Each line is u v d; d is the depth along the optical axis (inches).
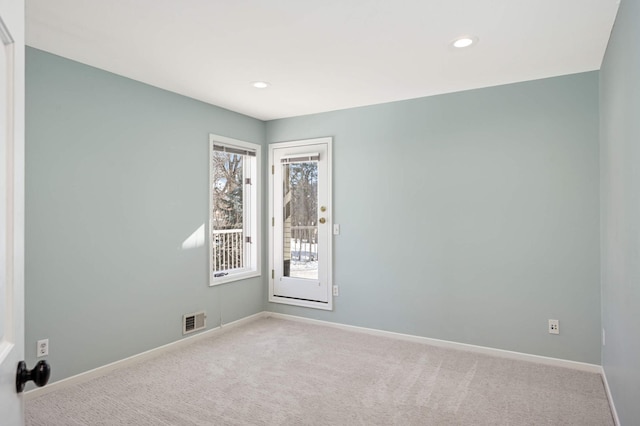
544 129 129.7
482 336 139.3
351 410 98.3
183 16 88.9
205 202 157.5
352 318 166.7
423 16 89.0
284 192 185.6
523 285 132.6
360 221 164.6
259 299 187.0
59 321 110.1
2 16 27.9
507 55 110.9
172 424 91.7
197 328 153.3
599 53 109.3
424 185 150.7
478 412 97.2
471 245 141.6
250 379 116.9
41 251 106.3
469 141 142.0
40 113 106.3
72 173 113.3
